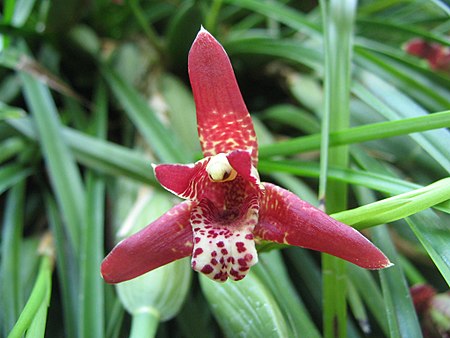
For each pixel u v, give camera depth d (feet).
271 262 0.33
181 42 0.48
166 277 0.30
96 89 0.52
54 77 0.47
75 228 0.37
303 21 0.43
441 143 0.29
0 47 0.46
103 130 0.44
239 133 0.27
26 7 0.47
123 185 0.39
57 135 0.41
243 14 0.58
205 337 0.34
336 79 0.33
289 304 0.30
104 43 0.53
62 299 0.38
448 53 0.44
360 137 0.30
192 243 0.24
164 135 0.40
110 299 0.34
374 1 0.59
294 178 0.40
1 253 0.39
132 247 0.24
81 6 0.47
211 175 0.25
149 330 0.28
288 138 0.48
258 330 0.27
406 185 0.28
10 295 0.34
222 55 0.26
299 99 0.48
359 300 0.31
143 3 0.54
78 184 0.39
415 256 0.40
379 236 0.30
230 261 0.23
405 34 0.51
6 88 0.49
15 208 0.40
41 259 0.38
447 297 0.31
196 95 0.26
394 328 0.26
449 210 0.25
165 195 0.37
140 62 0.51
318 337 0.28
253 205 0.25
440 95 0.38
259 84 0.54
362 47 0.41
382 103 0.35
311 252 0.41
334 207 0.30
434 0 0.37
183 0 0.55
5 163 0.47
